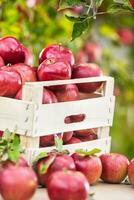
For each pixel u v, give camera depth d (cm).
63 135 238
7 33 365
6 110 228
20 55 246
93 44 422
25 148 226
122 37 450
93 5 232
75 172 207
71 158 225
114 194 224
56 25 395
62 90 236
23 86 226
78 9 388
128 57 476
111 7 234
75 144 240
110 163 237
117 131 462
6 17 375
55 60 236
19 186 202
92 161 229
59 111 232
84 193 202
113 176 237
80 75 245
